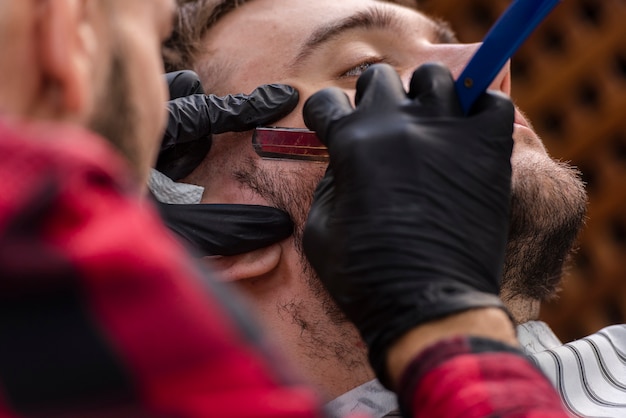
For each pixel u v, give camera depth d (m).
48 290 0.50
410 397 0.79
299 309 1.37
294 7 1.50
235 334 0.53
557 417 0.73
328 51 1.46
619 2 3.05
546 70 3.08
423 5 3.08
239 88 1.47
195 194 1.37
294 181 1.36
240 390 0.52
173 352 0.51
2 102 0.58
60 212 0.52
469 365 0.76
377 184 0.90
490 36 0.93
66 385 0.50
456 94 0.96
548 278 1.40
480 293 0.85
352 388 1.36
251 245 1.34
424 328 0.82
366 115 0.95
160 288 0.51
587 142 3.08
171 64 1.53
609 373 1.34
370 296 0.87
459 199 0.89
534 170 1.33
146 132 0.70
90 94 0.64
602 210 3.09
